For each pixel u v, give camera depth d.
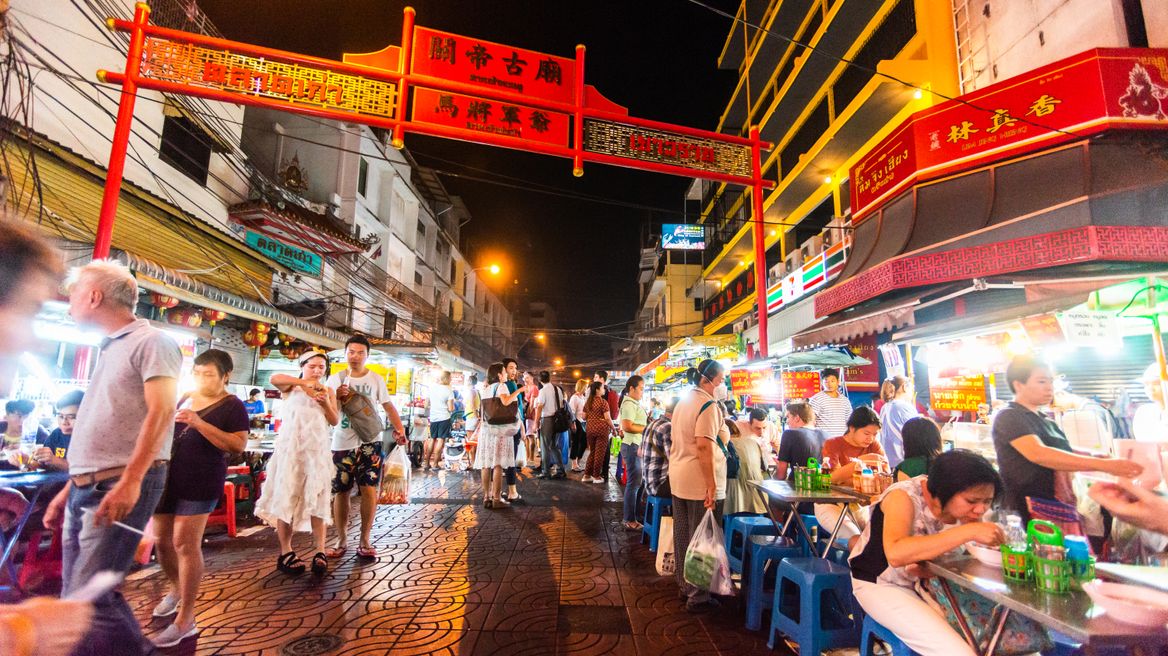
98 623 1.07
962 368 6.09
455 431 15.01
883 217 8.40
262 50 6.46
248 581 4.47
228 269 10.69
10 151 6.04
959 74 10.55
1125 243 5.25
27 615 0.94
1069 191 6.17
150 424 2.58
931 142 7.59
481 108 7.36
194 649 3.26
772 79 20.17
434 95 7.20
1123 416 5.73
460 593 4.29
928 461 3.66
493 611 3.95
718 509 4.19
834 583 3.23
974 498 2.43
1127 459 2.63
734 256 23.39
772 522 4.53
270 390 10.49
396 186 22.25
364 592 4.27
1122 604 1.77
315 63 6.72
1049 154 6.65
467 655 3.26
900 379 6.32
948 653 2.25
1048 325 4.21
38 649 0.92
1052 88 6.68
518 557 5.28
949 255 6.16
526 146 7.51
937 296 6.12
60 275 1.12
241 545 5.54
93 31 7.67
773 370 8.91
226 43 6.30
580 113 7.72
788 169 18.75
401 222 23.30
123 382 2.66
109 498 2.43
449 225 32.38
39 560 4.00
